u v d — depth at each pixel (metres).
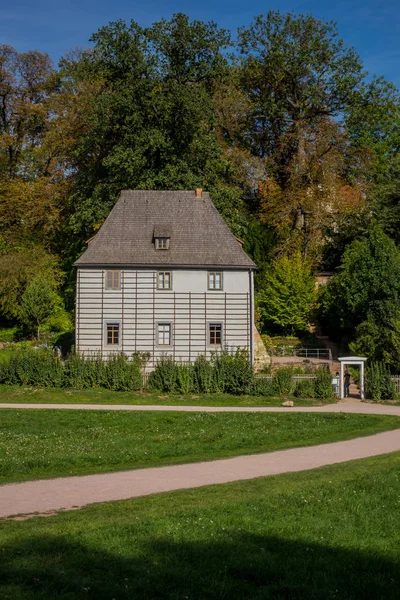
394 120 89.06
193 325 53.12
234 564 12.28
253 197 79.06
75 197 67.50
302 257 72.62
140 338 52.88
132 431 31.88
